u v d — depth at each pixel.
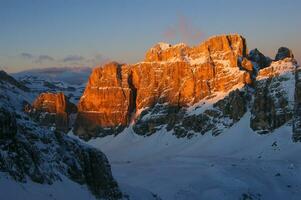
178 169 140.25
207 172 129.38
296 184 126.88
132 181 132.88
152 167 151.62
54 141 74.31
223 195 111.62
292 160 160.50
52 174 66.25
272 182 124.75
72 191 66.81
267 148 192.12
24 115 75.44
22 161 61.78
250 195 113.62
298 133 188.12
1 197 52.69
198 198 111.44
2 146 60.69
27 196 56.41
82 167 74.88
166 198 111.69
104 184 77.19
